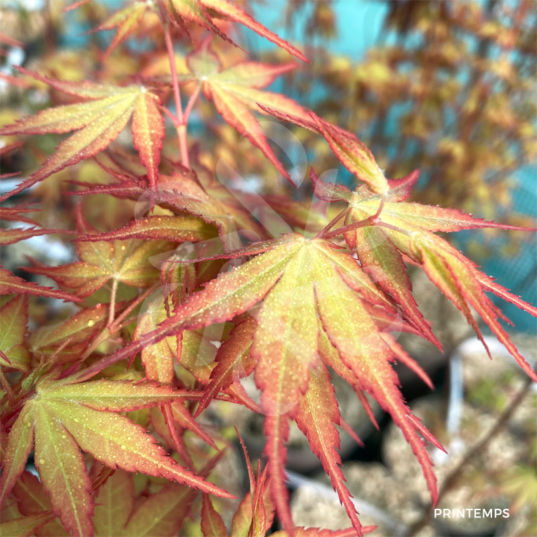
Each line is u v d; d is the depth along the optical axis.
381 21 0.69
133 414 0.15
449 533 0.53
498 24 0.58
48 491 0.12
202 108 0.40
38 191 0.39
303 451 0.54
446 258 0.12
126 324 0.14
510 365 0.68
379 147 0.70
